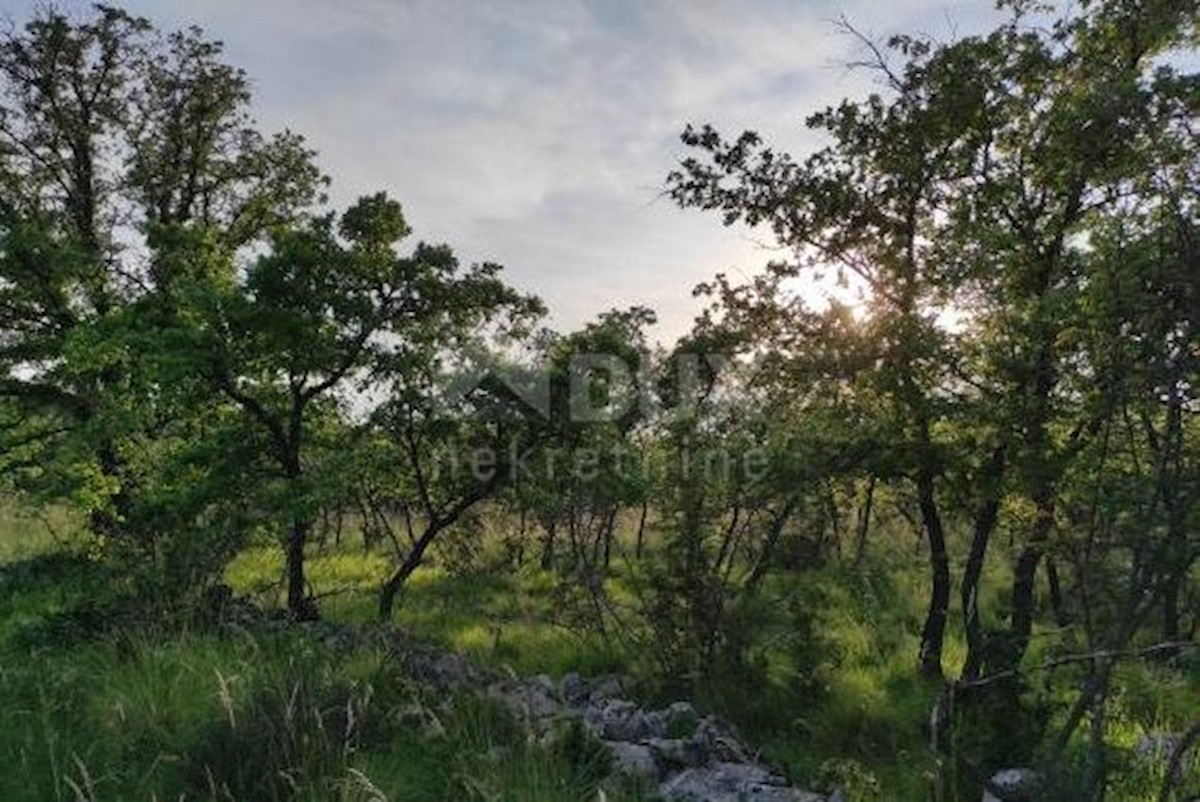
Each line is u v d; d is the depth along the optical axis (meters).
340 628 12.57
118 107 20.52
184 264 16.75
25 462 17.39
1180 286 6.85
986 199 12.16
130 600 11.65
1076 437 10.51
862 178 13.24
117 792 7.11
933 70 12.41
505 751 7.88
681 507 12.22
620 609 14.96
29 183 20.19
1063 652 8.57
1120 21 11.55
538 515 17.06
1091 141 8.48
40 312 18.36
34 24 19.14
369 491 17.89
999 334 11.35
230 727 7.61
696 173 13.70
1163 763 7.98
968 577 11.84
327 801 6.67
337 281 15.09
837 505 15.45
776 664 12.09
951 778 7.80
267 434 15.12
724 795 7.62
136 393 16.88
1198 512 6.82
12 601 15.00
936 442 12.10
